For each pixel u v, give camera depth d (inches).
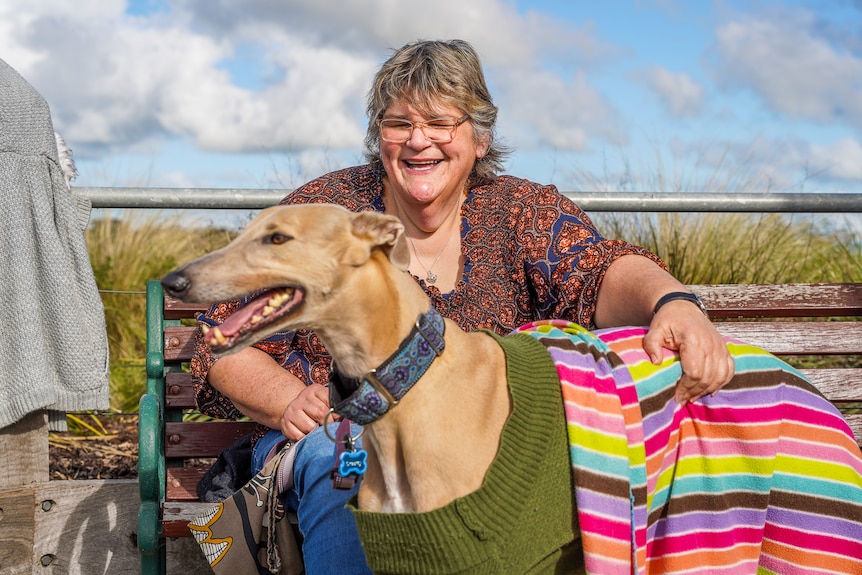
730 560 100.7
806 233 209.0
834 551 99.4
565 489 93.3
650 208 165.6
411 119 122.7
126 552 145.6
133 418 194.1
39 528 142.6
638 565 95.1
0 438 140.2
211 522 114.7
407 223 129.5
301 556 118.4
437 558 87.0
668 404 101.1
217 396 128.0
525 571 90.2
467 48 126.6
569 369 96.2
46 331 135.8
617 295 119.3
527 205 128.5
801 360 195.5
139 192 157.4
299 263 89.5
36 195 135.1
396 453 91.3
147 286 139.3
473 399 90.8
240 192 160.9
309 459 111.6
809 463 100.9
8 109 134.2
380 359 90.3
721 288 152.4
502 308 126.0
